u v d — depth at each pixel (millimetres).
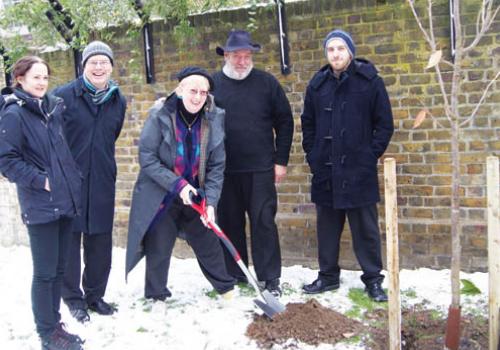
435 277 4359
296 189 4859
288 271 4742
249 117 4113
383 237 4660
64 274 3559
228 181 4246
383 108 3887
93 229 3820
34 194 3172
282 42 4695
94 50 3686
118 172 5480
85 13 4961
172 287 4504
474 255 4410
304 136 4215
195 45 5023
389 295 2982
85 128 3762
